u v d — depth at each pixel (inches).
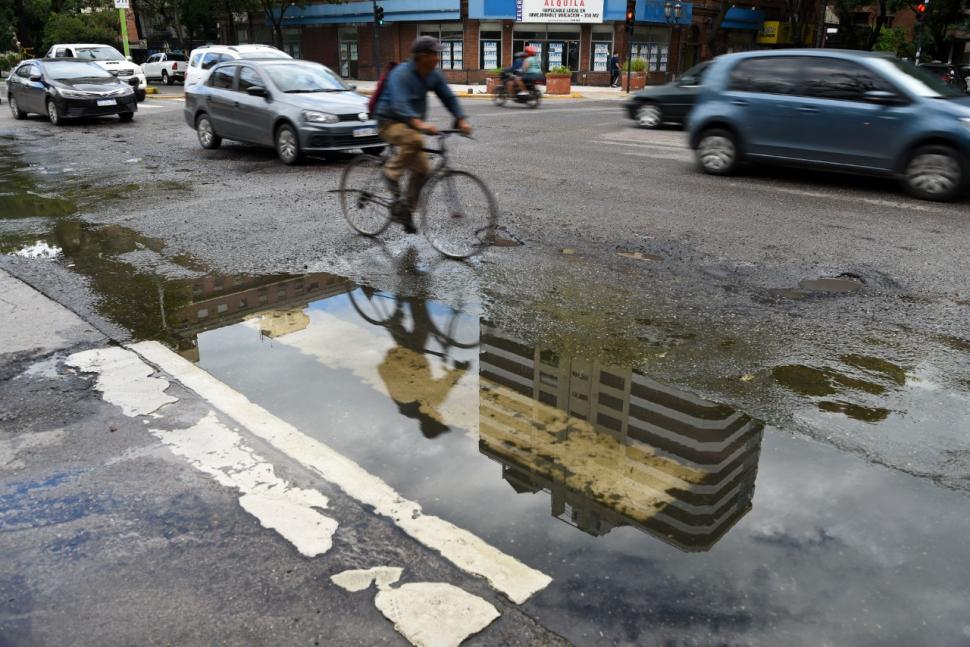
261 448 126.6
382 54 1681.8
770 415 140.9
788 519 109.3
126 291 213.3
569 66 1539.1
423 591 92.7
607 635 86.4
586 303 202.2
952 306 198.2
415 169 248.2
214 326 186.7
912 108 332.5
